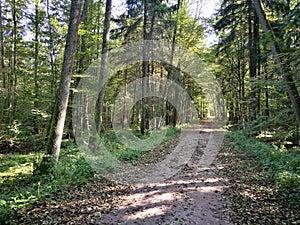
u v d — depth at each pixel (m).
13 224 4.15
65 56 7.63
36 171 7.07
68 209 4.84
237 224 4.17
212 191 5.85
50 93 14.89
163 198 5.48
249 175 6.92
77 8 7.61
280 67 5.70
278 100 9.02
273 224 4.05
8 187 6.82
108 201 5.32
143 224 4.27
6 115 14.70
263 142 11.00
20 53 16.22
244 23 16.09
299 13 3.06
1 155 11.77
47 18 14.84
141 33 19.84
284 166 6.94
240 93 19.64
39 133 15.34
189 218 4.46
